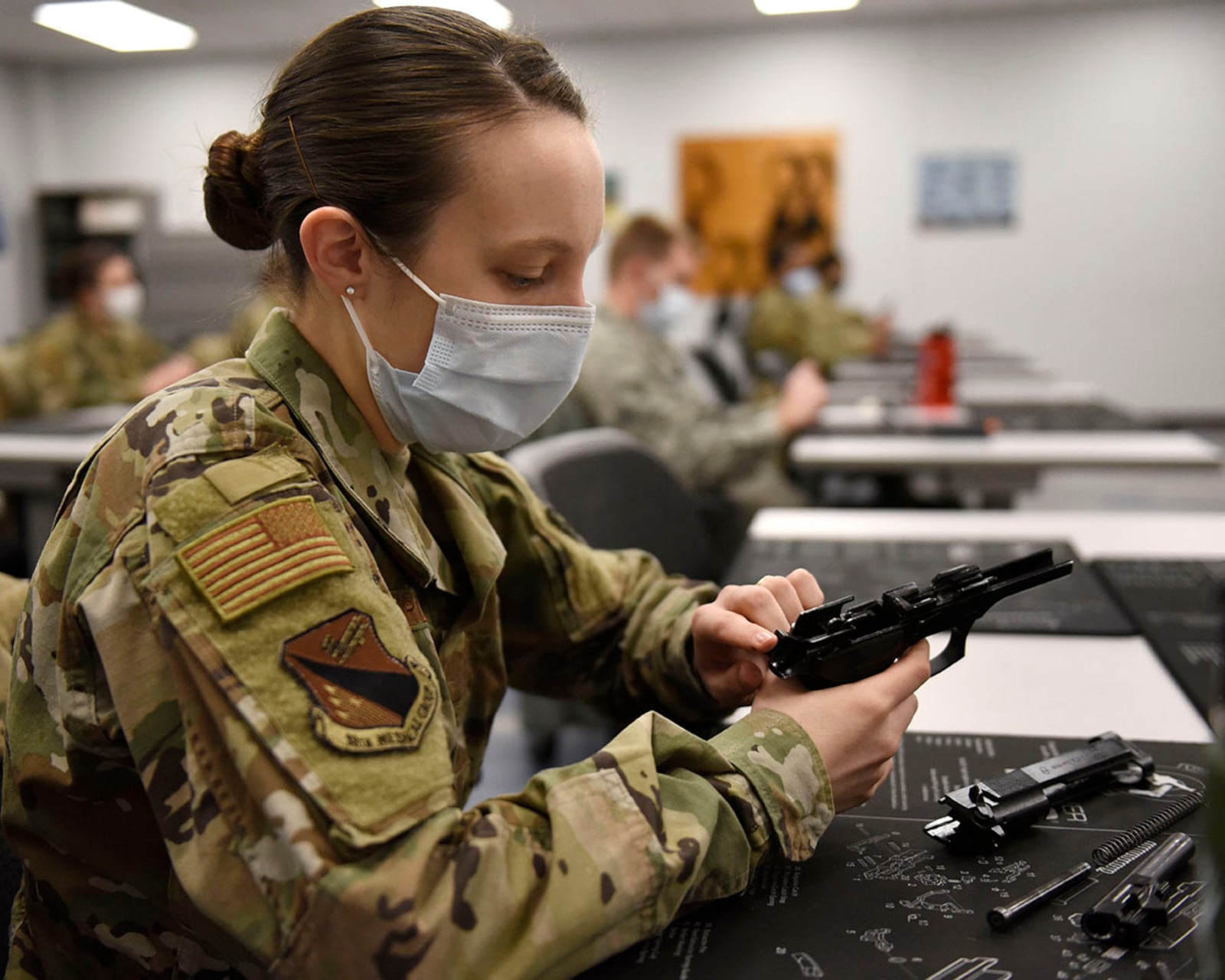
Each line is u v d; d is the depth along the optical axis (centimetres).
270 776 55
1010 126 765
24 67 830
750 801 66
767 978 57
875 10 736
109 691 64
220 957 70
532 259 71
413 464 85
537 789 63
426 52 69
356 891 52
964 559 149
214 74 821
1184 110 744
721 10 716
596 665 98
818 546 159
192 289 816
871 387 389
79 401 461
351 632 60
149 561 60
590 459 152
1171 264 762
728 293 810
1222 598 66
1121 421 286
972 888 66
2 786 73
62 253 834
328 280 72
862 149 782
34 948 74
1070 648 114
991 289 787
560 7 702
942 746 89
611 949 58
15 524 315
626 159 806
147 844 71
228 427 66
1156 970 57
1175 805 75
